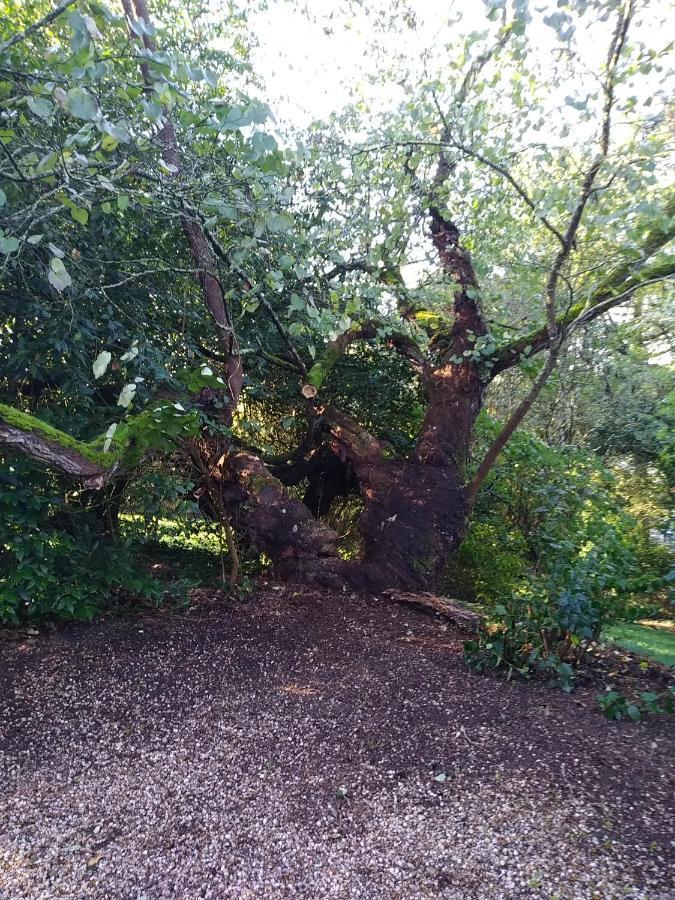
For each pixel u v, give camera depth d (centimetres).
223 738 354
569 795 303
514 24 343
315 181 592
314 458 778
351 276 623
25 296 484
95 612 505
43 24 299
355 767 328
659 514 1107
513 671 448
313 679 432
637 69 431
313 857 263
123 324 563
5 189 443
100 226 529
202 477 614
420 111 559
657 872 251
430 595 603
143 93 409
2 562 486
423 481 648
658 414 1069
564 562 462
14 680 412
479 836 275
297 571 624
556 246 734
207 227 445
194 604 563
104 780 314
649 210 471
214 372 611
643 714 394
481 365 670
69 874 252
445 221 643
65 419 504
